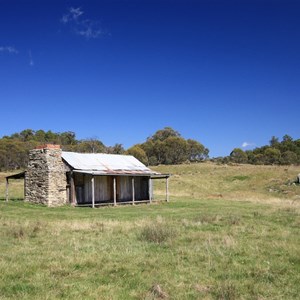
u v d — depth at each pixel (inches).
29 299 321.7
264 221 815.1
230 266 430.0
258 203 1444.4
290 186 2292.1
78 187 1438.2
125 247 529.3
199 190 2448.3
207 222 799.7
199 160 5098.4
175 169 3422.7
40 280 375.9
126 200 1614.2
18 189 2138.3
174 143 4682.6
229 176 2822.3
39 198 1369.3
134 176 1656.0
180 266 429.7
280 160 4315.9
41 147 1381.6
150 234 602.2
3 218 922.7
